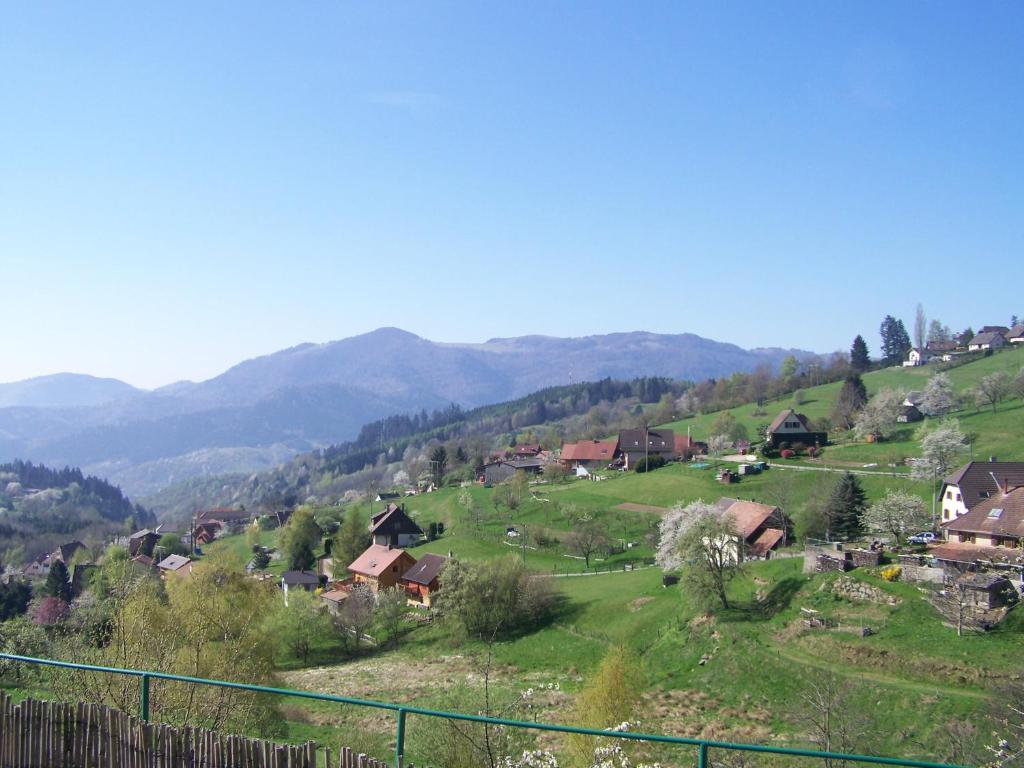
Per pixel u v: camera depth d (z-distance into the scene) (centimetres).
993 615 4534
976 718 3669
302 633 7419
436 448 17800
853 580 5378
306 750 1441
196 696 2741
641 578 7625
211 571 5203
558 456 16538
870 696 4112
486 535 10575
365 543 11206
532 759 2752
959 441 8619
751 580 6203
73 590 11062
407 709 1357
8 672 4147
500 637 6956
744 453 12719
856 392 13550
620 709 3938
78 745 1570
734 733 4019
